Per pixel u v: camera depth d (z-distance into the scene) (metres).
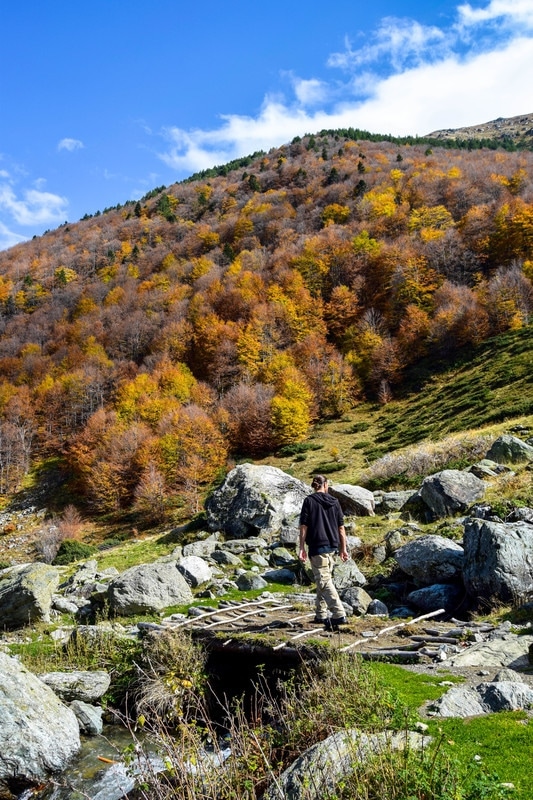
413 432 49.25
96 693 9.31
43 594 14.08
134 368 89.50
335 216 120.62
